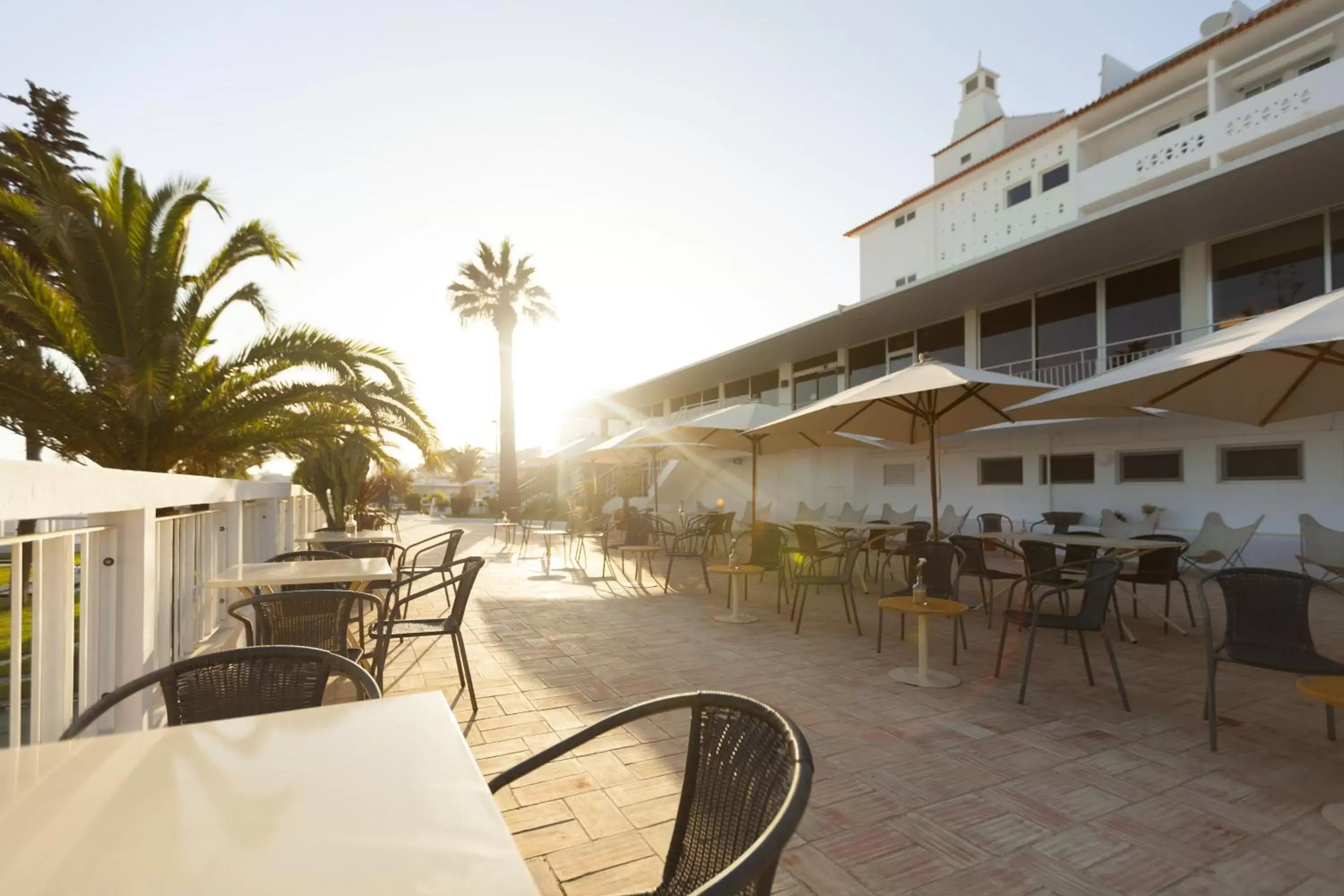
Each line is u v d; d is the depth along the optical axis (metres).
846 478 18.52
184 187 8.34
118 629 3.17
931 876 2.54
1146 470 12.44
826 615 7.72
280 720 1.61
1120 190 16.86
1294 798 3.17
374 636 4.25
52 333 7.61
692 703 1.65
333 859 1.03
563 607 8.24
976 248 21.17
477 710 4.38
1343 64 13.14
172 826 1.12
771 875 1.02
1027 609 6.21
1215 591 9.23
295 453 10.61
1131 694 4.73
